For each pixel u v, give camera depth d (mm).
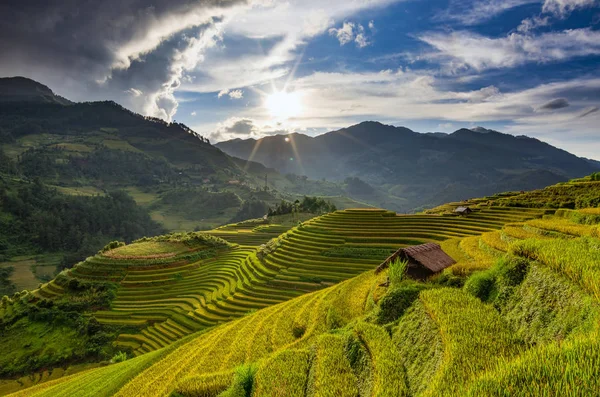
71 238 166000
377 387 10328
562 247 12750
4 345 60469
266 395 12875
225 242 109188
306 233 81500
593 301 8969
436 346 10711
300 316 28641
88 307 68812
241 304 59719
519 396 5711
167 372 24469
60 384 36062
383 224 78312
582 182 77938
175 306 68125
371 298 24078
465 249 33219
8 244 148875
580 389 5359
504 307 12609
